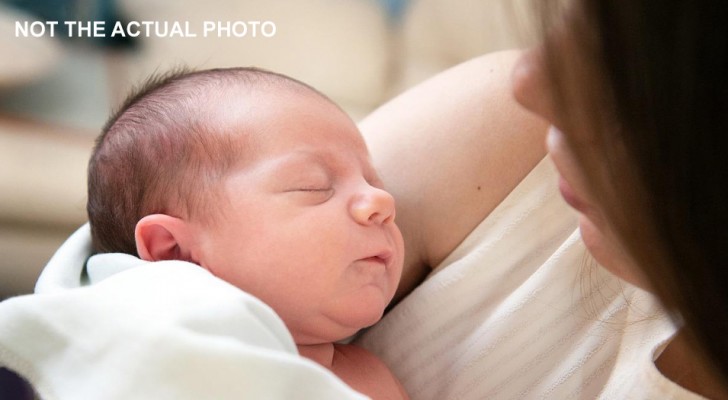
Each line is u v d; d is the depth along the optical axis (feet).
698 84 1.13
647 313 2.00
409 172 2.51
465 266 2.34
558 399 2.16
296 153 2.21
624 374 1.94
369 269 2.16
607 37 1.18
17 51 4.97
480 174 2.39
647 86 1.16
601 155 1.29
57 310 1.76
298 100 2.36
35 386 1.72
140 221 2.20
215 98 2.36
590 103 1.25
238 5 5.85
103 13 5.43
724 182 1.17
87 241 2.48
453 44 6.01
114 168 2.38
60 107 4.87
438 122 2.53
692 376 1.72
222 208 2.16
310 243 2.10
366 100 5.98
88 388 1.63
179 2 5.72
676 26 1.12
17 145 4.52
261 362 1.56
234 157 2.21
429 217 2.46
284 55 5.84
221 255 2.14
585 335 2.18
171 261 1.96
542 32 1.31
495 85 2.49
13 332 1.76
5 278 4.32
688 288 1.26
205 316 1.65
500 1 1.53
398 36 6.14
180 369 1.56
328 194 2.20
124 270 2.02
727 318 1.26
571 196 1.63
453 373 2.32
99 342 1.67
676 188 1.19
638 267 1.36
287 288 2.10
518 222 2.31
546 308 2.22
